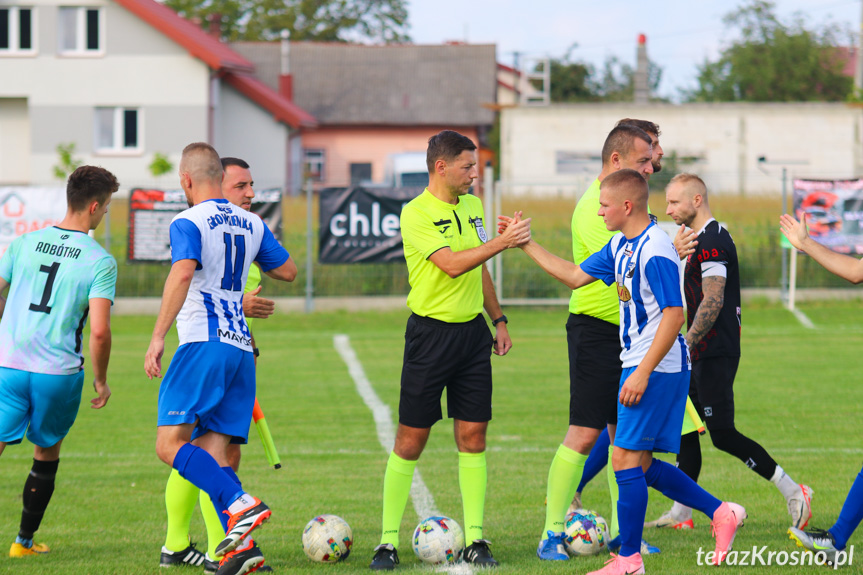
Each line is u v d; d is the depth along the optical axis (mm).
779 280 41250
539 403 22812
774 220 41875
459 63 113250
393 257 39250
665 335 10141
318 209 39000
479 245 11805
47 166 78812
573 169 76750
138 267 40594
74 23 78500
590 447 11789
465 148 11406
